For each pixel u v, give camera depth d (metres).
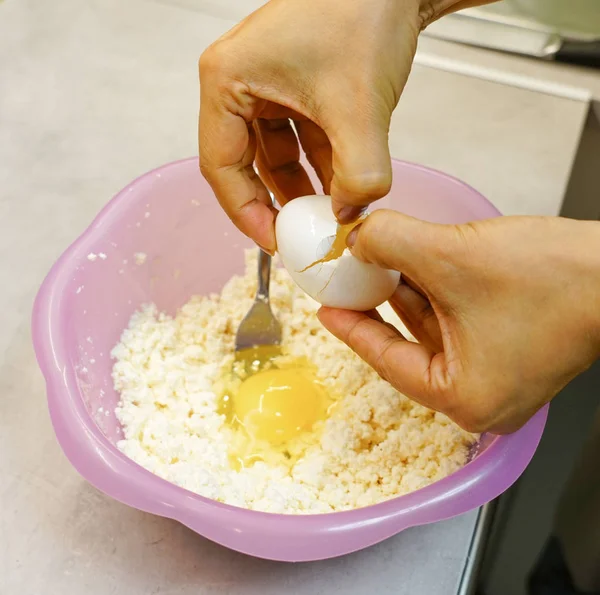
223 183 0.41
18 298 0.50
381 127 0.38
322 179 0.47
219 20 0.67
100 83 0.62
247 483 0.44
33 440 0.44
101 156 0.57
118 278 0.47
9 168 0.56
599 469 0.51
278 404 0.48
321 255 0.42
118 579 0.40
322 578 0.40
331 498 0.44
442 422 0.45
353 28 0.38
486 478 0.39
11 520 0.42
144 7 0.68
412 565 0.41
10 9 0.67
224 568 0.41
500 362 0.37
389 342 0.40
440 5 0.42
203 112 0.40
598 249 0.35
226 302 0.52
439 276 0.37
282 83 0.39
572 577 0.51
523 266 0.36
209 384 0.49
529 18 0.64
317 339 0.50
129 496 0.38
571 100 0.61
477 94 0.61
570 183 0.60
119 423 0.45
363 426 0.46
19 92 0.61
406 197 0.50
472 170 0.56
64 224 0.53
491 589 0.51
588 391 0.56
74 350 0.43
